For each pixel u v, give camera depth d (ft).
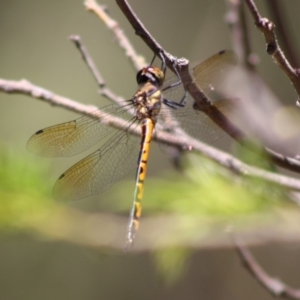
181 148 4.87
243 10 4.94
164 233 4.95
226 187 4.93
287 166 4.76
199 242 4.95
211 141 4.86
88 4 4.93
